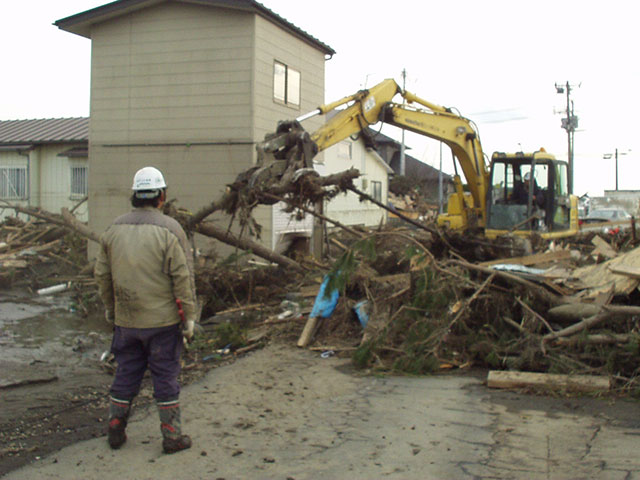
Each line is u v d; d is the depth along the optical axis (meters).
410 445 4.19
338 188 8.96
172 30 14.90
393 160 52.31
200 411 4.97
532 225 13.73
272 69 15.20
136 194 4.12
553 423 4.56
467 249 12.23
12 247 16.23
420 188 42.09
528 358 5.87
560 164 14.62
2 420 5.00
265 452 4.10
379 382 5.82
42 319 9.85
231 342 7.53
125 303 3.99
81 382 6.32
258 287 10.55
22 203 22.42
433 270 6.79
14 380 6.19
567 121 45.34
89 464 3.90
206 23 14.62
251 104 14.41
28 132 23.17
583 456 3.92
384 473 3.75
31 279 13.72
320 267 11.52
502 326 6.59
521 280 6.75
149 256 3.95
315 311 7.67
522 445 4.14
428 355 6.27
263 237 14.88
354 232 9.30
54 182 22.25
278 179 8.63
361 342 7.07
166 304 4.03
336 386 5.70
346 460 3.95
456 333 6.62
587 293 7.04
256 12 14.27
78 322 9.64
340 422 4.68
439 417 4.76
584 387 5.29
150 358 4.07
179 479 3.69
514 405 5.03
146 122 15.23
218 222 14.39
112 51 15.42
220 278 10.11
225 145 14.59
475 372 6.19
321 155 19.64
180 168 14.98
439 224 14.93
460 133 13.26
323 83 18.00
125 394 4.12
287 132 9.11
